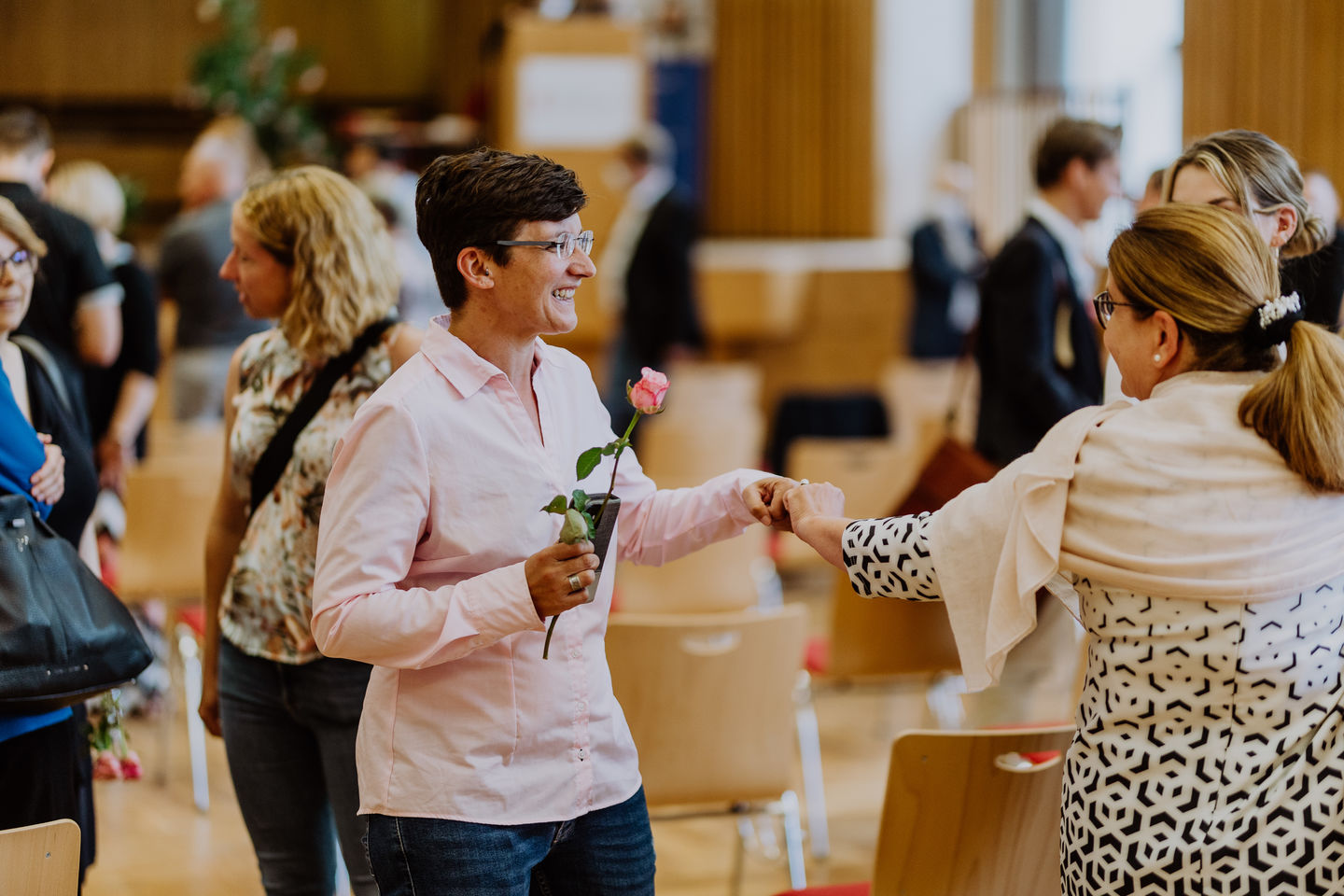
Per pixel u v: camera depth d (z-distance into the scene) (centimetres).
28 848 217
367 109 1514
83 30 1463
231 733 284
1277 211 283
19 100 1459
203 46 1305
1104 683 206
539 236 213
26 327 446
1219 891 195
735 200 1124
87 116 1470
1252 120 394
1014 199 1016
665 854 462
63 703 258
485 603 204
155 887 433
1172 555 198
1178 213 212
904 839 260
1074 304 412
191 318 682
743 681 353
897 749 254
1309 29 384
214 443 627
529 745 217
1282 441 198
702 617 346
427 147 1238
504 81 962
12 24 1453
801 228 1115
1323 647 199
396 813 213
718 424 684
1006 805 260
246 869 447
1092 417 212
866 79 1084
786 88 1105
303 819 285
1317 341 200
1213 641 197
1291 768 196
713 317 976
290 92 1492
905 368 912
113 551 570
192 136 1483
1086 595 209
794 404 944
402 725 215
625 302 828
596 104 919
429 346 218
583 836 225
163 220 1476
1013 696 455
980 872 264
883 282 998
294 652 276
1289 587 197
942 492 378
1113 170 411
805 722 464
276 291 286
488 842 212
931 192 1091
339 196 285
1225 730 198
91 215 546
